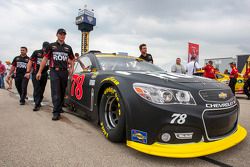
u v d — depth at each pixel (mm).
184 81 2146
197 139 1917
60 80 3564
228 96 2217
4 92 7430
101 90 2658
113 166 1816
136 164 1861
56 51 3494
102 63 3115
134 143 2008
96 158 1966
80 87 3299
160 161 1934
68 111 4137
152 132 1898
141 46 5016
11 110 4168
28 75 4344
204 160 1972
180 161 1940
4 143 2312
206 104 1945
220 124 1999
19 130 2793
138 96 2021
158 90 1951
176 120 1848
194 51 10953
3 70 9406
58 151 2111
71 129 2879
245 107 5391
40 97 4293
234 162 1930
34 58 4281
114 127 2375
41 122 3234
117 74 2465
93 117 2844
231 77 7812
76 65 3967
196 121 1868
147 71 2916
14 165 1801
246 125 3328
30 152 2078
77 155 2023
